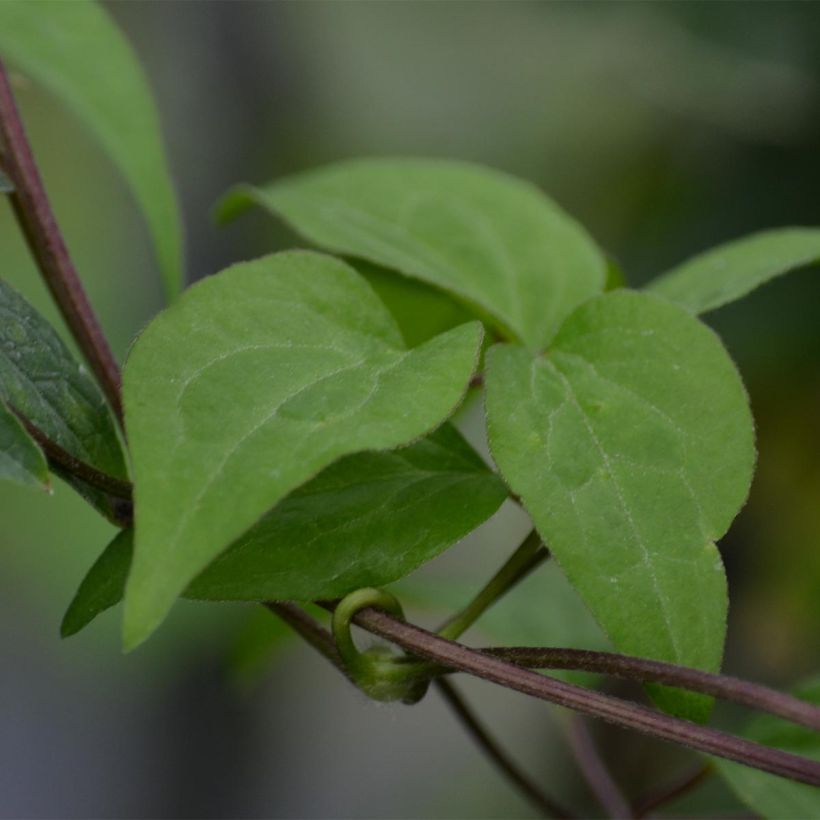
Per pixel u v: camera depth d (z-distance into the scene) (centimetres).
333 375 47
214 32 115
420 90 119
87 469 48
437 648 48
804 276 78
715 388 48
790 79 75
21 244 121
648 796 58
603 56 88
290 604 50
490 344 54
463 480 49
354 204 57
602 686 78
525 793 57
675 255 85
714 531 47
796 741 52
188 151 114
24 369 49
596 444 48
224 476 45
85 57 57
